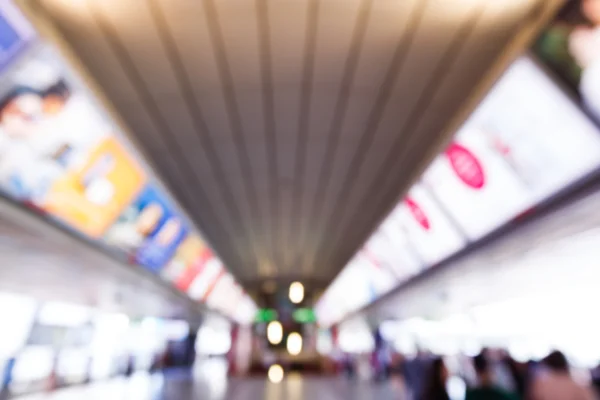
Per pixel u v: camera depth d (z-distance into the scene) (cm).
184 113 631
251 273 2217
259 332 2762
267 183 952
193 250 1058
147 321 1708
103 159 502
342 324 2448
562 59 302
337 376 2197
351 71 552
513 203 429
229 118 659
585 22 278
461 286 832
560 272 622
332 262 1923
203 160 800
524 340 833
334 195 1045
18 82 350
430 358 471
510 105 360
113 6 425
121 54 495
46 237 493
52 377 1093
